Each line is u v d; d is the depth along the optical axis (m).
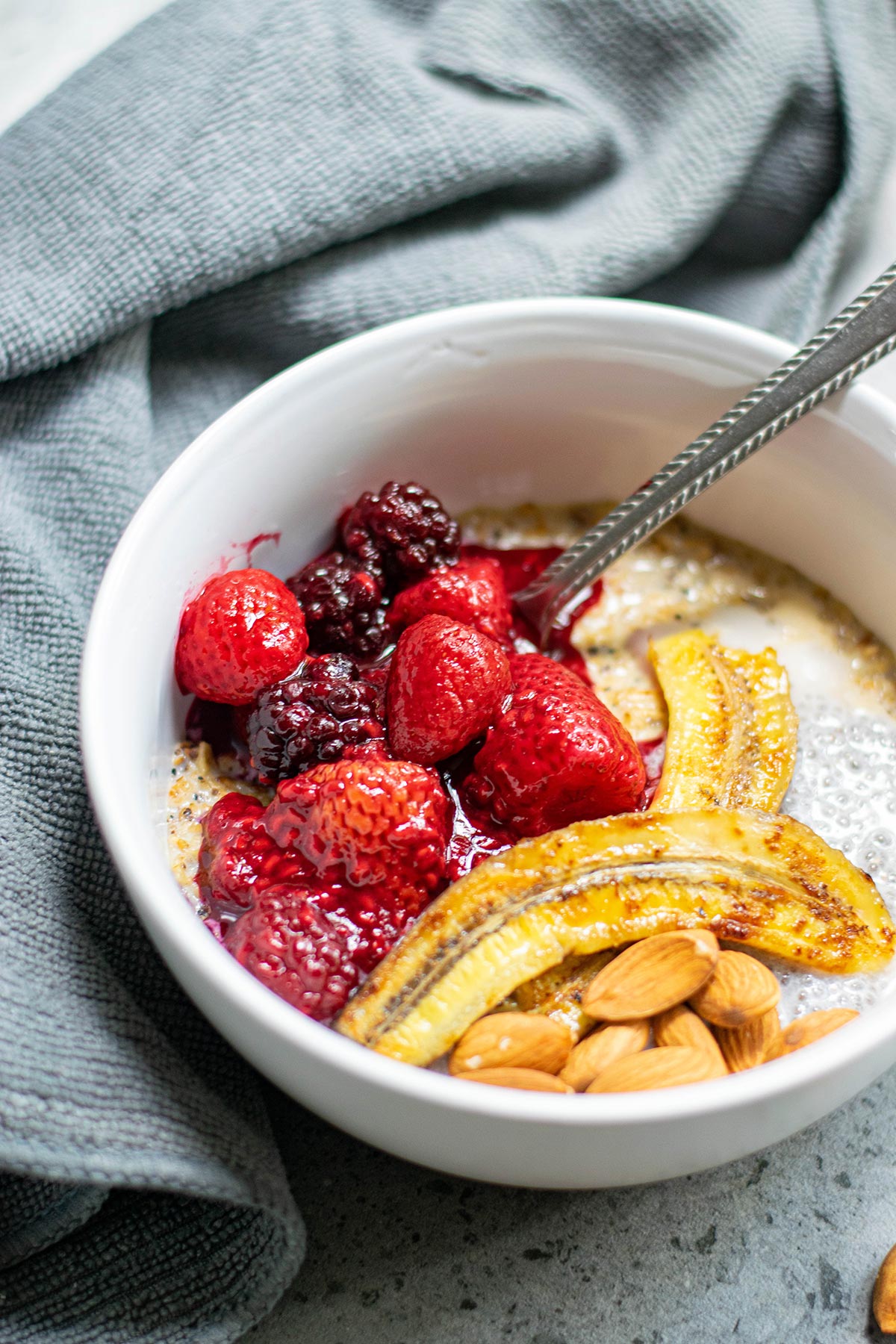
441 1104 0.35
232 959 0.36
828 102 0.50
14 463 0.45
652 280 0.51
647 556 0.46
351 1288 0.40
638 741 0.43
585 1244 0.40
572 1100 0.35
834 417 0.42
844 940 0.39
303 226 0.46
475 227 0.49
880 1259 0.40
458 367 0.44
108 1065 0.38
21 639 0.43
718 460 0.42
